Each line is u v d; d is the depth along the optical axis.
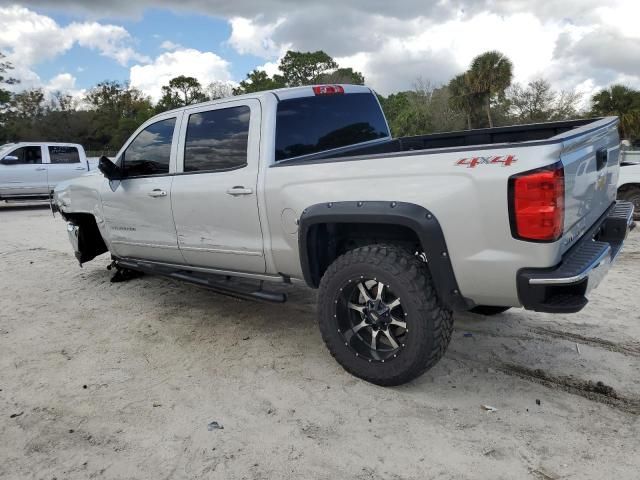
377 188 3.19
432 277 3.08
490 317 4.58
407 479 2.54
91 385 3.59
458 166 2.92
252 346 4.16
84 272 6.73
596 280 2.99
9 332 4.65
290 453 2.77
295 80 69.56
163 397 3.39
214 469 2.66
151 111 71.31
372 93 4.97
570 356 3.78
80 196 5.62
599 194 3.51
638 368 3.56
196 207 4.25
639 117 36.88
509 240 2.82
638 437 2.80
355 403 3.24
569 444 2.77
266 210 3.76
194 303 5.29
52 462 2.76
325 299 3.48
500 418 3.04
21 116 66.94
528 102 39.97
